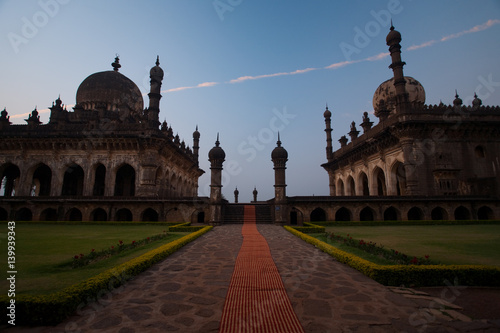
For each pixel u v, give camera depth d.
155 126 22.44
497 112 21.72
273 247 8.54
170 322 3.32
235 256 7.17
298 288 4.56
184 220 18.73
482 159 21.45
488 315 3.55
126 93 28.45
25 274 5.13
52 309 3.26
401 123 20.36
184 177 33.31
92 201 19.56
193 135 39.69
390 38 22.25
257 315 3.52
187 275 5.36
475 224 17.33
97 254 6.53
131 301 3.99
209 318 3.43
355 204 18.77
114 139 22.28
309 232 12.63
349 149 29.59
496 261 6.12
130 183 27.88
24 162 23.31
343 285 4.71
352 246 8.28
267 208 19.67
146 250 7.61
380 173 30.17
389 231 12.92
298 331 3.08
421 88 27.12
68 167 23.92
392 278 4.75
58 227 15.65
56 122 26.00
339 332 3.06
